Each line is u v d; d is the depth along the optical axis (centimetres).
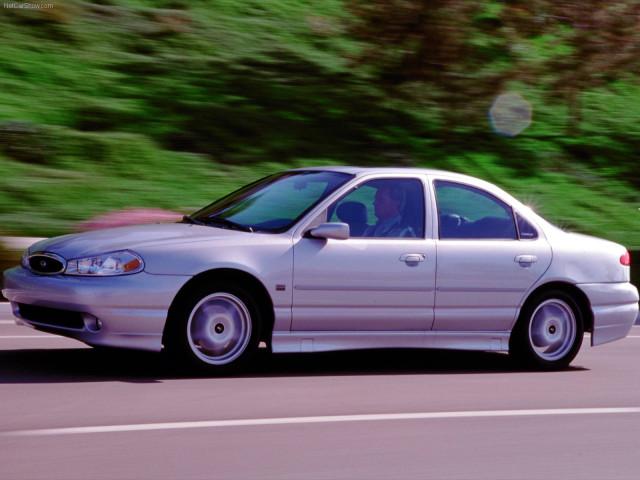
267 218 875
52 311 812
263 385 808
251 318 834
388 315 876
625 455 631
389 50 2314
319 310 851
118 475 543
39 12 2353
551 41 2323
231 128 2072
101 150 1848
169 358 909
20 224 1469
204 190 1781
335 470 570
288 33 2594
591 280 967
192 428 652
